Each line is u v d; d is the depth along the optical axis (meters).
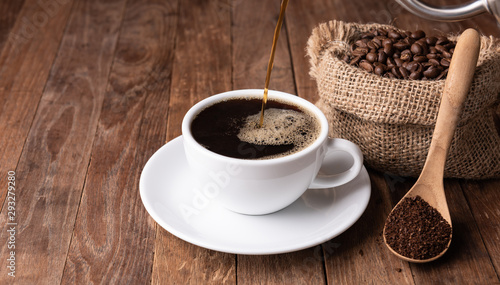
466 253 0.51
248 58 0.76
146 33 0.81
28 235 0.52
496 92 0.56
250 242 0.49
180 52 0.77
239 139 0.50
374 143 0.57
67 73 0.73
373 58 0.58
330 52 0.59
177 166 0.55
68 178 0.58
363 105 0.55
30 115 0.66
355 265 0.50
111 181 0.57
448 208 0.53
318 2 0.87
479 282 0.48
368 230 0.52
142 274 0.49
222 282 0.49
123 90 0.70
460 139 0.55
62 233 0.52
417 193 0.53
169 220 0.50
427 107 0.54
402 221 0.51
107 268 0.49
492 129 0.58
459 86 0.51
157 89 0.70
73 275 0.49
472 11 0.54
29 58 0.75
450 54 0.57
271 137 0.50
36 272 0.49
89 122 0.65
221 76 0.73
